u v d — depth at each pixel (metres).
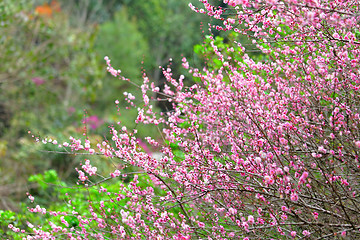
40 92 12.60
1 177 9.44
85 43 13.66
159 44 24.83
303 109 3.73
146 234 3.59
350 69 3.52
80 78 13.44
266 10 3.55
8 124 12.41
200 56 5.32
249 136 3.94
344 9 3.29
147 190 3.96
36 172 9.83
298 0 3.06
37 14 12.52
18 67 11.91
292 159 3.36
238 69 4.38
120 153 3.71
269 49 4.02
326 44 3.58
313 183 3.38
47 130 11.77
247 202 3.68
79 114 12.24
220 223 3.59
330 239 3.12
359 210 3.10
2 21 11.14
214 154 4.07
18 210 7.61
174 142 4.43
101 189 3.88
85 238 3.82
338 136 3.22
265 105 3.95
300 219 2.94
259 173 3.24
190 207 4.27
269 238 3.31
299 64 3.87
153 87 4.27
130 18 26.64
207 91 4.34
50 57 13.02
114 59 20.38
